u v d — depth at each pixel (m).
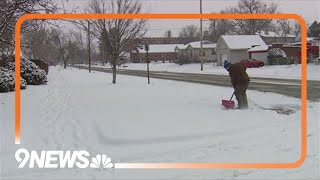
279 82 26.59
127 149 8.07
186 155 7.59
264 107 14.02
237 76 13.09
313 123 10.47
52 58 99.25
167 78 36.12
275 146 8.20
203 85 25.47
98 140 8.93
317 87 22.06
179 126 10.00
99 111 13.21
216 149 8.01
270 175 6.38
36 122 11.35
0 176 6.47
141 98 17.28
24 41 14.45
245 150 7.93
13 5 10.84
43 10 11.35
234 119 11.02
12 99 17.52
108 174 6.50
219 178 6.24
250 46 66.00
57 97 18.84
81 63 118.06
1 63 23.33
